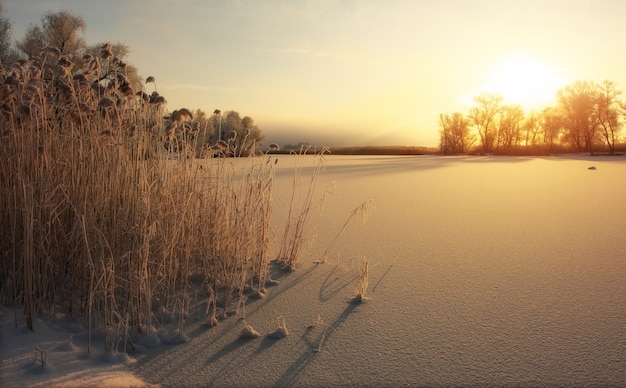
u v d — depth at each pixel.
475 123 57.25
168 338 2.49
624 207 7.87
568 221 6.41
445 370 2.14
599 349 2.34
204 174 3.57
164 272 2.91
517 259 4.23
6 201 2.92
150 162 3.23
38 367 2.04
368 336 2.54
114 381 2.00
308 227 5.87
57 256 2.89
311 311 2.94
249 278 3.57
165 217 3.08
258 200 3.68
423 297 3.19
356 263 4.12
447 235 5.40
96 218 2.81
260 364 2.22
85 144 3.02
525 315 2.83
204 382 2.05
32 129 2.89
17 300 2.83
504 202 8.67
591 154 49.84
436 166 24.03
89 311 2.27
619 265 3.98
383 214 7.09
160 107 3.22
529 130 56.91
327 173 16.95
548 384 2.01
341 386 2.01
